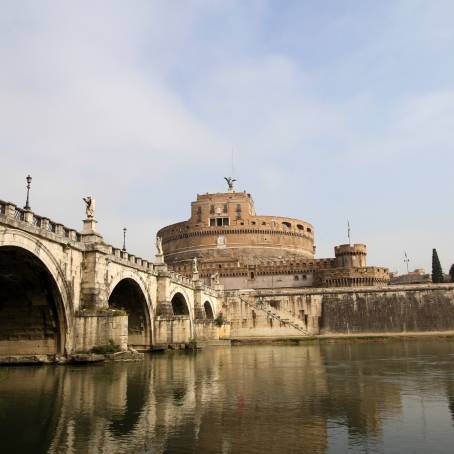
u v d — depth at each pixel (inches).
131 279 1893.5
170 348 2128.4
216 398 834.2
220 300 3572.8
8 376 1139.9
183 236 5541.3
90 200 1595.7
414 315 3491.6
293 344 3043.8
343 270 4323.3
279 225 5551.2
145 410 730.2
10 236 1138.7
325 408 740.0
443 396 845.8
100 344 1456.7
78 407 756.0
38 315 1413.6
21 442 554.9
